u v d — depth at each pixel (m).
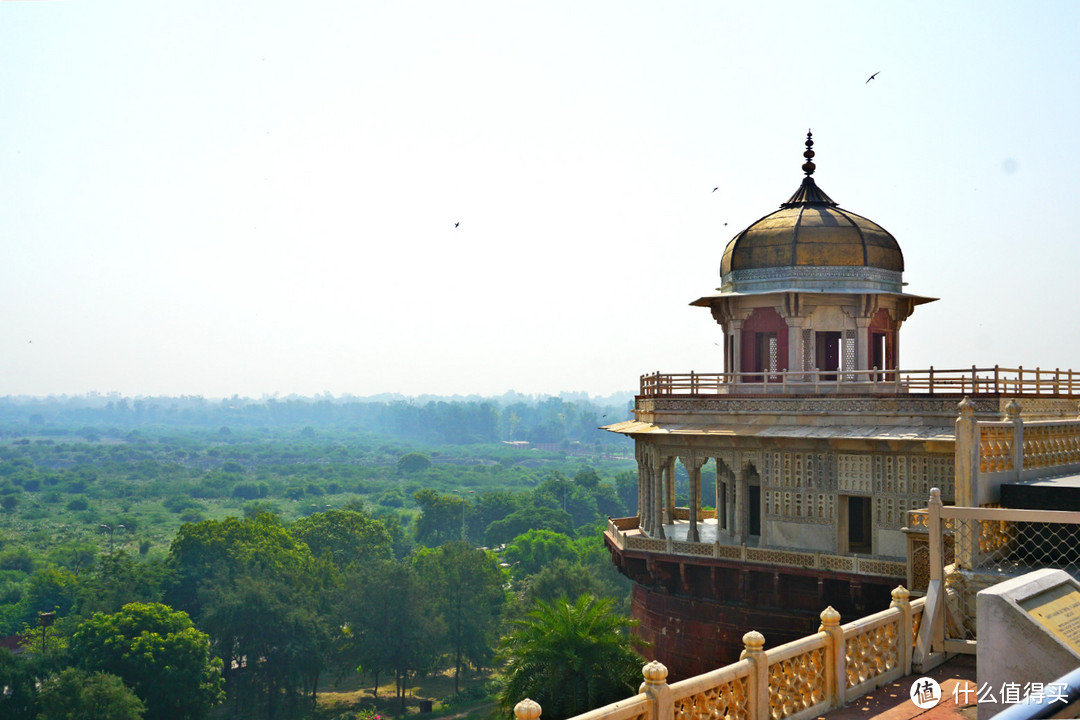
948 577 13.38
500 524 124.69
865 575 26.23
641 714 9.00
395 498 184.25
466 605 73.62
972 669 12.49
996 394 26.00
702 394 31.73
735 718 10.09
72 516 168.75
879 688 11.90
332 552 95.56
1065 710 3.96
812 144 36.66
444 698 70.56
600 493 153.25
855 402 28.23
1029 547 14.23
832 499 28.56
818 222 34.03
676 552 30.56
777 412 29.75
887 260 34.09
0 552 119.12
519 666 30.25
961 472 13.55
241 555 79.44
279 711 68.50
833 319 33.59
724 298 34.97
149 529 154.12
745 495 31.20
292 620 67.75
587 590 72.56
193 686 60.88
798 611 28.33
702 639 30.55
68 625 73.19
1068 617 9.79
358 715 64.88
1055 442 16.70
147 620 62.03
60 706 53.50
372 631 68.75
